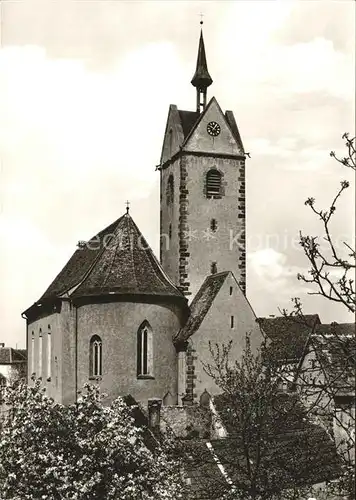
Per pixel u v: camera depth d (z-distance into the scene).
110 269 45.75
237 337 46.53
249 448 26.02
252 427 25.06
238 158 52.12
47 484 25.02
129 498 25.09
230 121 52.62
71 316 45.81
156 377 45.00
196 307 47.66
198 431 37.78
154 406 39.66
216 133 51.91
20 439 25.77
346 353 15.70
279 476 24.28
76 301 45.97
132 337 44.47
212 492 25.36
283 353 26.73
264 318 45.97
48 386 48.72
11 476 24.47
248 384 26.25
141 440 27.89
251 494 23.98
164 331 45.62
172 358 45.91
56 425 26.27
